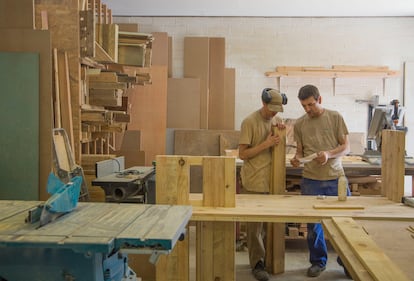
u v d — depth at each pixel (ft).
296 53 17.51
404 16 17.20
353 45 17.39
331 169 10.19
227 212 7.61
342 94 17.63
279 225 10.69
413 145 17.40
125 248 4.26
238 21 17.51
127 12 17.03
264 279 10.36
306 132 10.49
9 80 8.43
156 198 7.98
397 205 8.09
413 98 17.37
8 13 8.44
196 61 17.31
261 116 10.19
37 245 4.09
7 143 8.46
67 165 7.22
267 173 10.11
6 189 8.48
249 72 17.63
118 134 16.03
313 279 10.59
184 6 16.15
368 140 12.73
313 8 16.29
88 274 4.40
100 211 5.32
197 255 8.41
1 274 4.47
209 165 7.95
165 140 16.69
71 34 9.42
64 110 9.32
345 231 6.08
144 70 16.60
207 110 17.28
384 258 4.89
